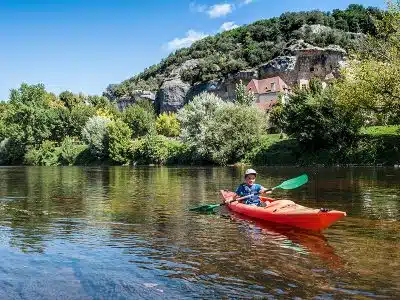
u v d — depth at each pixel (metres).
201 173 29.23
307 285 4.93
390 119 31.97
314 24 109.06
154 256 6.29
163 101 119.12
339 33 98.81
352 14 110.69
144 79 150.00
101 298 4.62
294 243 7.11
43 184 20.75
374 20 29.19
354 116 32.91
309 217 8.14
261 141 43.59
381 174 23.09
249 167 36.81
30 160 67.69
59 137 77.12
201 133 43.41
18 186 19.44
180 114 50.31
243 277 5.25
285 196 13.56
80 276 5.34
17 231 8.21
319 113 36.50
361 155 34.62
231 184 19.58
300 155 38.78
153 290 4.83
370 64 27.78
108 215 10.23
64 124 78.06
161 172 31.84
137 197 14.22
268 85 91.00
